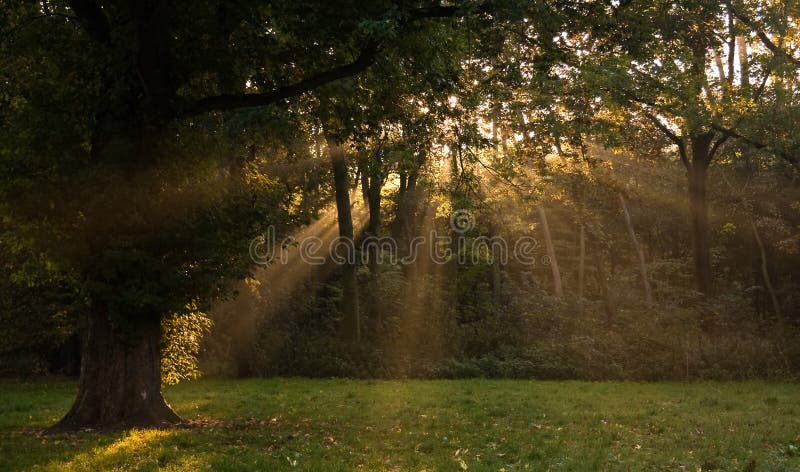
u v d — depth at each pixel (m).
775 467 8.60
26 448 10.13
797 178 36.91
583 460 9.07
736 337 26.45
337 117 15.17
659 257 53.62
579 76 17.05
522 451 9.78
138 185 12.03
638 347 25.73
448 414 14.23
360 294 32.41
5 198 11.88
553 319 29.86
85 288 12.08
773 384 22.30
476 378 25.75
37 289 23.19
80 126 12.13
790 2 25.25
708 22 24.64
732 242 47.81
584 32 16.11
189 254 12.44
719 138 29.95
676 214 46.09
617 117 21.97
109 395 12.52
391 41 12.28
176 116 12.76
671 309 27.48
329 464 8.78
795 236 39.50
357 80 14.65
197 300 13.38
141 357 12.72
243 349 26.62
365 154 16.86
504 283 38.69
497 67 15.30
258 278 27.88
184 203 12.61
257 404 16.64
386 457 9.49
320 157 29.25
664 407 15.55
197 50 12.49
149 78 12.02
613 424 12.68
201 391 20.72
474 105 15.52
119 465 8.84
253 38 12.95
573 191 28.05
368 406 15.91
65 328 24.27
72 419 12.51
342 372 26.34
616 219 44.50
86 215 11.78
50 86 11.92
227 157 14.95
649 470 8.55
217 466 8.62
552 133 20.27
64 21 13.06
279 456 9.40
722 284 46.78
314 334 29.25
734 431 11.72
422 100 15.39
